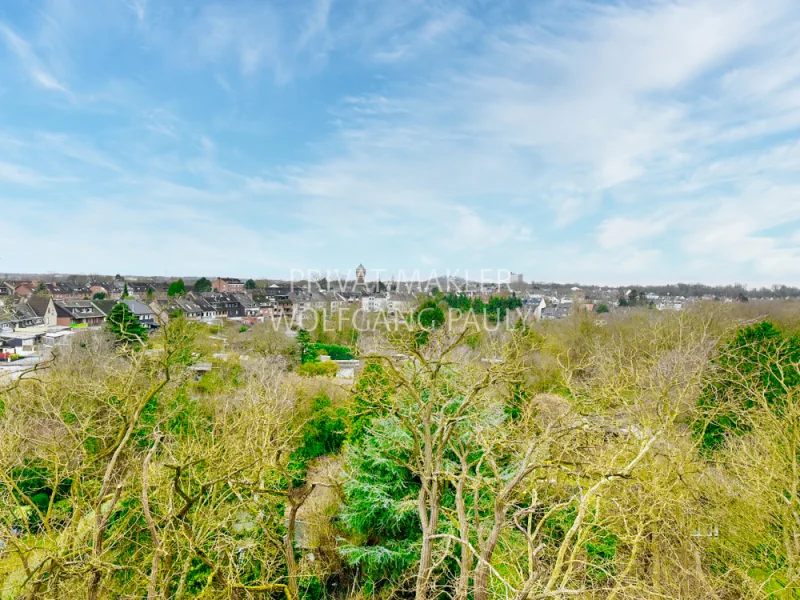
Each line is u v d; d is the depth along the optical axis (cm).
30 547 786
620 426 1102
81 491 977
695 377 1176
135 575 984
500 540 1103
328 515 1506
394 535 1372
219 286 12069
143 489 718
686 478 1088
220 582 916
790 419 1045
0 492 1070
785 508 979
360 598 1199
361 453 1422
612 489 977
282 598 1245
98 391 1257
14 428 1074
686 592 943
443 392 1297
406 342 1070
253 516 1015
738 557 1073
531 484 794
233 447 1084
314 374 3600
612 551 1048
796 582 894
